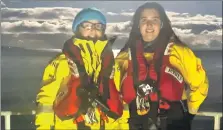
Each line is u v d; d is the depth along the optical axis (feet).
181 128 6.40
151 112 6.40
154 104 6.39
